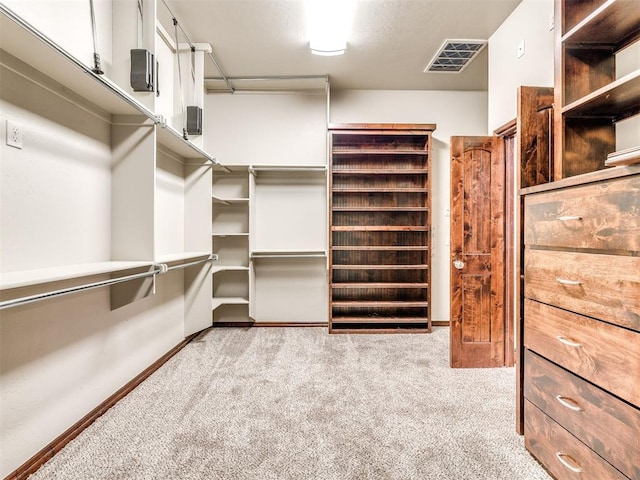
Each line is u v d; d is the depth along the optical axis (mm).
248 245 3727
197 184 3289
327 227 3771
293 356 2930
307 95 3896
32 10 1505
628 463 1094
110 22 2057
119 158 2074
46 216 1599
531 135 1778
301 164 3906
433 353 3023
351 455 1599
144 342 2512
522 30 2459
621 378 1120
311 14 2580
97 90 1725
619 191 1129
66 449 1640
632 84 1291
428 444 1688
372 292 3895
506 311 2766
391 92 3973
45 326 1593
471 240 2738
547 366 1487
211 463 1539
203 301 3301
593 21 1450
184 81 3000
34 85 1524
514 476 1470
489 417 1951
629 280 1095
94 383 1936
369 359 2863
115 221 2076
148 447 1654
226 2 2441
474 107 3994
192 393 2232
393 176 3883
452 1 2432
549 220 1481
